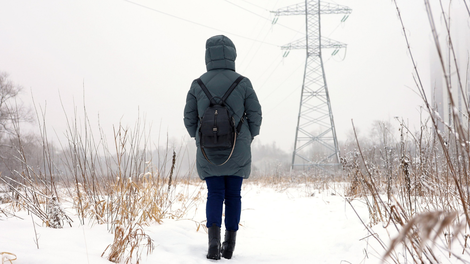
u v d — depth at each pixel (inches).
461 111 58.0
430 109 53.8
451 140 78.5
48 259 61.6
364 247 89.6
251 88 101.0
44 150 110.3
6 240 71.4
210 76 101.2
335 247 100.2
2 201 138.0
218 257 87.7
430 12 42.9
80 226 105.3
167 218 133.3
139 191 119.3
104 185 123.7
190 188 271.4
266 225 154.1
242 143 97.0
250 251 104.6
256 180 549.0
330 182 345.1
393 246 27.9
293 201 237.5
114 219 106.3
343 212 165.0
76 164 116.5
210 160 94.0
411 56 54.8
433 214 25.8
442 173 93.1
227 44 103.4
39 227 94.6
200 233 116.4
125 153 117.5
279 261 91.1
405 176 100.7
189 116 103.0
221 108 93.5
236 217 96.9
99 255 74.4
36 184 113.7
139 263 75.8
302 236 129.0
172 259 82.7
